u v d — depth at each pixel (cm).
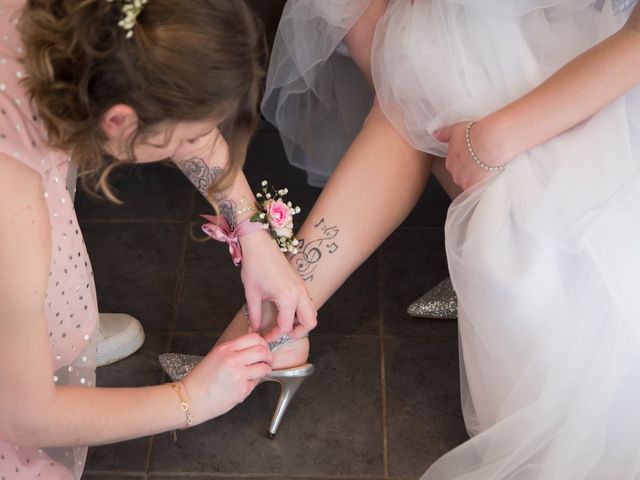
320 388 179
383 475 165
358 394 178
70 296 138
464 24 160
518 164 151
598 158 147
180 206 216
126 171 222
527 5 157
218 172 146
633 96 153
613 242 141
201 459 167
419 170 166
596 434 145
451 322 192
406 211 167
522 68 158
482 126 150
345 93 195
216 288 199
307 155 206
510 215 151
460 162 154
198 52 96
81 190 219
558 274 148
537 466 149
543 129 147
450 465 156
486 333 153
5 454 132
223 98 99
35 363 117
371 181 163
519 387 151
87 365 149
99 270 201
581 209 143
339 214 163
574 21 165
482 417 161
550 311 148
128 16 93
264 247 153
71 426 125
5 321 112
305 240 162
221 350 140
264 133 231
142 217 213
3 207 107
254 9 204
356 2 171
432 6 161
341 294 196
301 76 188
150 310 194
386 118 165
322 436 171
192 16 95
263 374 144
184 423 138
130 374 182
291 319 155
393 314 193
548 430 149
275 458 167
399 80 161
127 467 166
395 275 200
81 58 95
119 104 97
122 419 131
